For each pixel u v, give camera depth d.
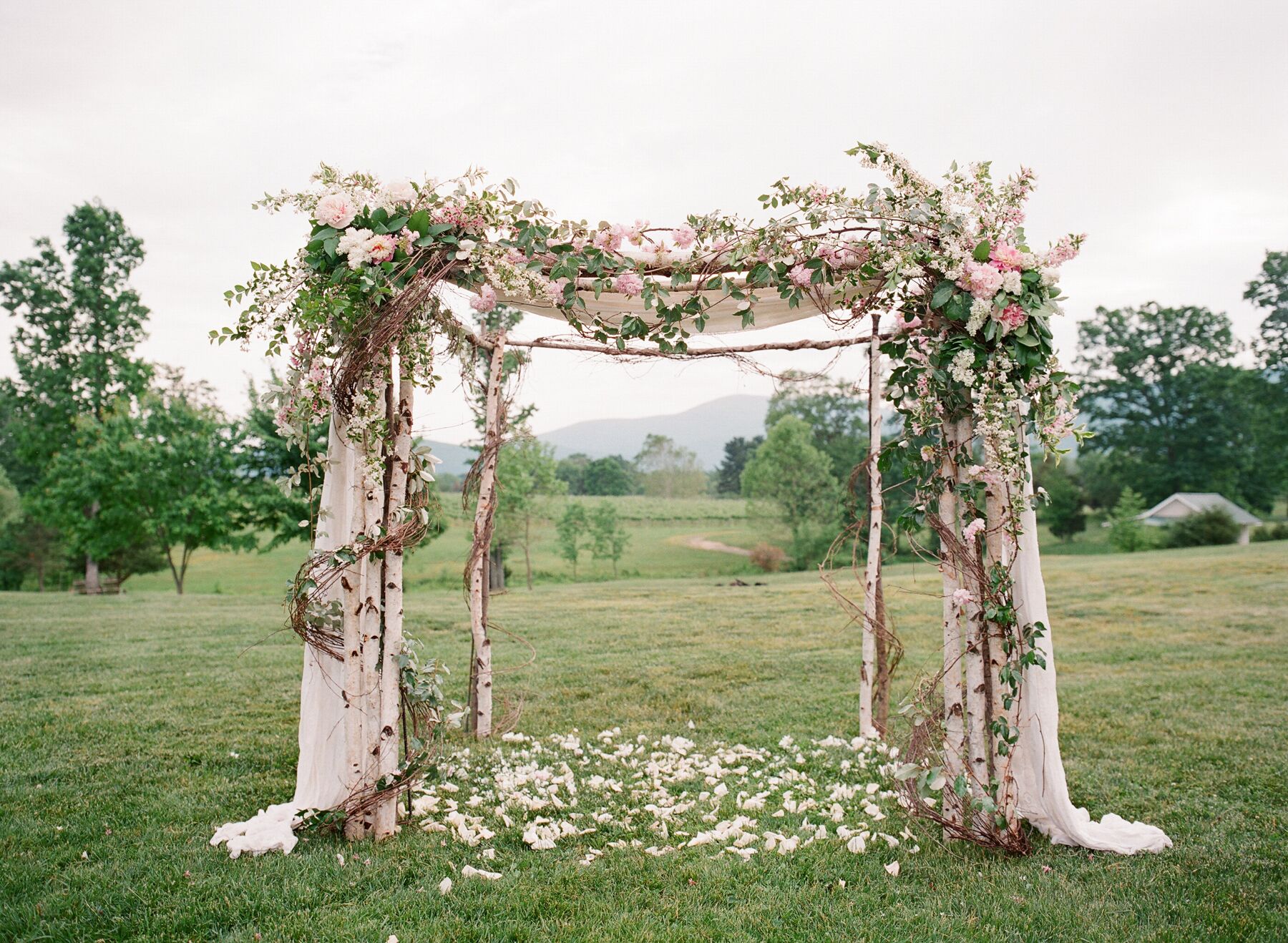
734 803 4.71
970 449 4.02
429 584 30.72
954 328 3.98
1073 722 6.53
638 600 16.78
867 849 4.01
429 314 4.12
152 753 5.62
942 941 3.10
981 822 3.97
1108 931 3.15
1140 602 14.17
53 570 34.47
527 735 6.47
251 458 23.50
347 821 4.06
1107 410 43.09
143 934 3.12
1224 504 37.38
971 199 3.82
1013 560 3.90
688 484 68.06
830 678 8.70
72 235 28.92
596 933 3.13
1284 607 12.95
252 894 3.43
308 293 3.81
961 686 4.07
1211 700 7.21
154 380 29.09
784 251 4.08
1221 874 3.69
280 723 6.49
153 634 11.22
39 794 4.75
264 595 17.92
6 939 3.09
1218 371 40.97
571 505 33.78
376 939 3.08
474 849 3.99
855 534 6.31
